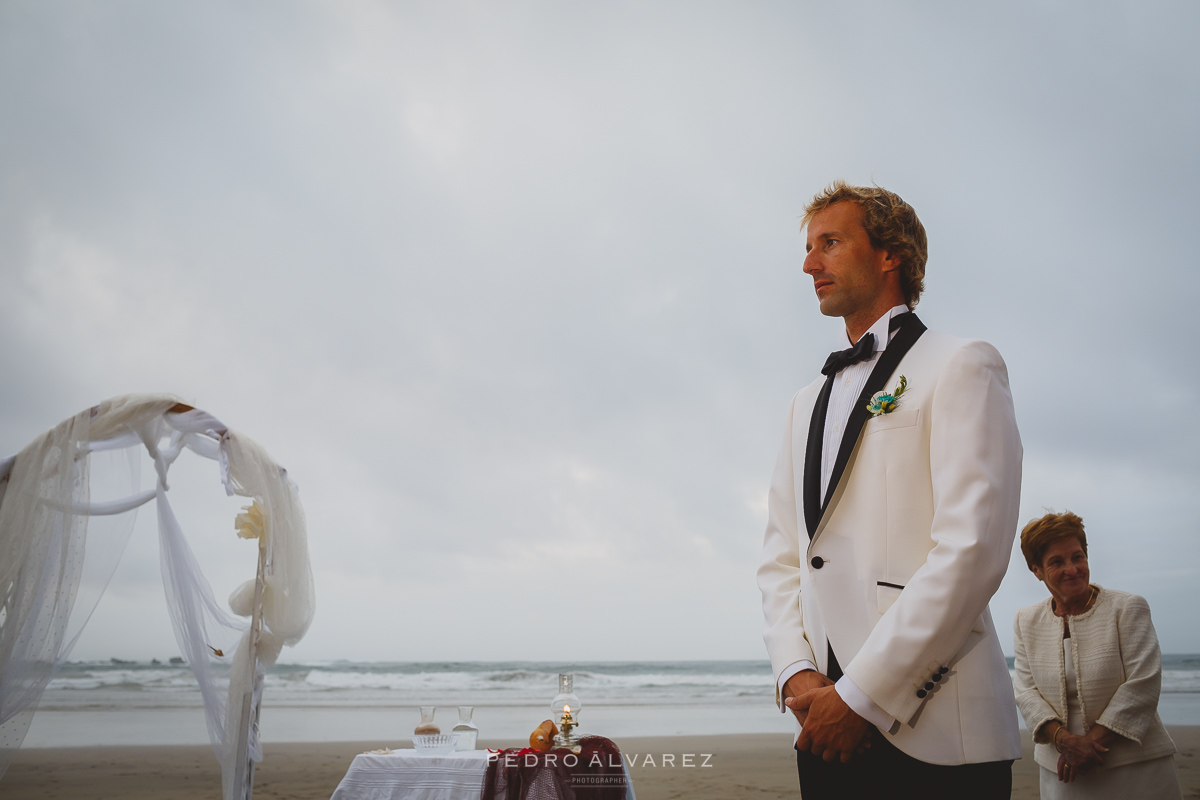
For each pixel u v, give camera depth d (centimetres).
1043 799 291
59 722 1180
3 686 305
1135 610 276
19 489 316
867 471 140
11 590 309
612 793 334
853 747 119
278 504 359
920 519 133
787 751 877
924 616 116
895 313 154
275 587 353
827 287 160
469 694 1886
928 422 137
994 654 128
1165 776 257
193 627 349
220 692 347
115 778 734
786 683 137
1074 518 292
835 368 161
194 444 373
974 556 117
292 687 1939
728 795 636
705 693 1903
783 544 167
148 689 1680
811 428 160
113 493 364
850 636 134
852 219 160
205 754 881
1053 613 297
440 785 338
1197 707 1326
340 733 1094
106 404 342
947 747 118
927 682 117
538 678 2092
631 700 1741
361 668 2311
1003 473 125
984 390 132
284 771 765
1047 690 289
